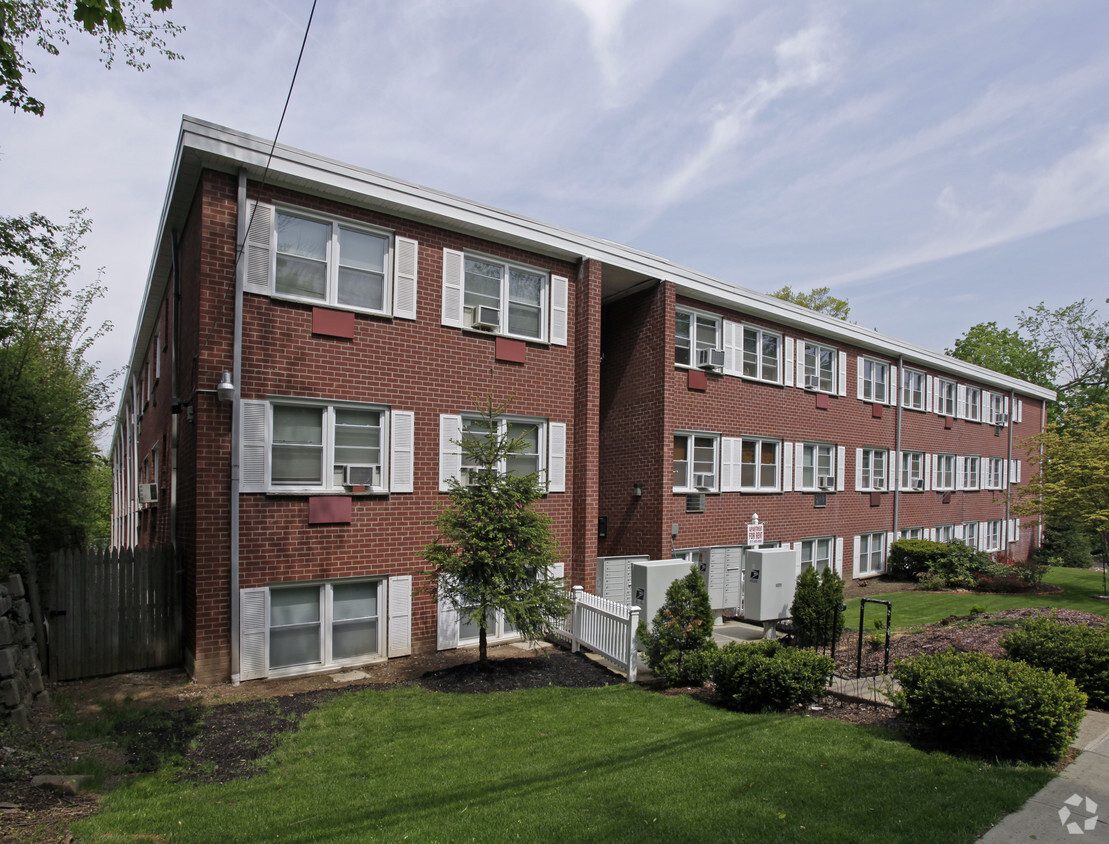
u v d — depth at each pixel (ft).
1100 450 70.79
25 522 39.52
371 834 15.99
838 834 15.43
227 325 33.01
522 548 34.65
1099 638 26.20
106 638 33.12
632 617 34.45
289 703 29.14
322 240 36.70
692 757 21.26
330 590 36.09
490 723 26.05
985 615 44.16
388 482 38.04
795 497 64.28
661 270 51.24
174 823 16.79
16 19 27.32
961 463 91.91
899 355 78.43
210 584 32.27
